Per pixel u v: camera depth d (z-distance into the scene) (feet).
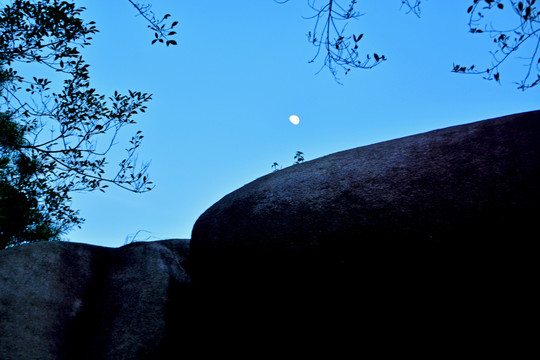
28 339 6.61
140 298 8.19
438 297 5.00
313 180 6.66
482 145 5.46
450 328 4.96
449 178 5.27
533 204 4.50
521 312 4.55
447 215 4.99
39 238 17.93
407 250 5.15
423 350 5.15
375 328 5.49
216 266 7.27
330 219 5.86
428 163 5.66
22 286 7.49
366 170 6.22
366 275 5.44
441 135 6.21
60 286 8.06
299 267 6.01
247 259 6.64
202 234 7.68
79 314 7.88
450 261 4.89
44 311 7.31
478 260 4.73
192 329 8.08
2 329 6.51
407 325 5.24
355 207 5.74
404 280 5.18
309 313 6.06
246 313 6.93
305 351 6.16
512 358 4.58
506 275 4.60
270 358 6.56
